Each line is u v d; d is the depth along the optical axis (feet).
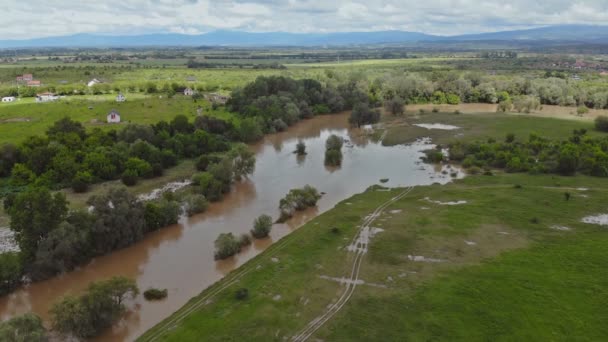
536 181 275.18
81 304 133.80
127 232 197.06
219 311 144.05
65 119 350.84
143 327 141.08
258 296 152.66
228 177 277.44
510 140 365.61
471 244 188.55
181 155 336.08
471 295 148.15
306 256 182.80
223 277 171.63
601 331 127.95
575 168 286.46
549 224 207.72
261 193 272.72
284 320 138.00
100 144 321.32
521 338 125.80
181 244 203.31
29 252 171.12
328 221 219.41
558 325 131.03
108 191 201.26
